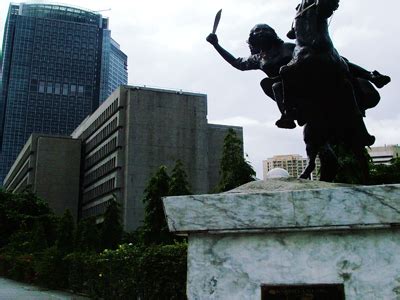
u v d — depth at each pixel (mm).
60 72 108375
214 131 65562
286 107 4285
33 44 107750
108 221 37312
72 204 69688
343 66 4113
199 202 3254
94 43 112562
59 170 70312
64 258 21922
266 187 3496
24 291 21062
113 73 115375
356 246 2996
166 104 60125
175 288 11148
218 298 3143
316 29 4031
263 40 4512
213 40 4816
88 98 109250
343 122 4250
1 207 49500
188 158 59562
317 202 3045
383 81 4520
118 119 58562
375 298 2889
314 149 4383
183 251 11422
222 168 24859
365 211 2955
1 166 102000
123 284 13508
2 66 107500
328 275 2994
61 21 110750
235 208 3178
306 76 4051
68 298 17828
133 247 14859
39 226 37312
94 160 67062
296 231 3094
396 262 2914
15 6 111375
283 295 3045
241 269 3148
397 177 17078
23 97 105188
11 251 35594
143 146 57531
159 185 27578
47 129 105188
